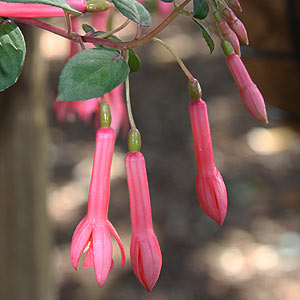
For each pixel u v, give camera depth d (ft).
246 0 1.65
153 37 1.25
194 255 4.80
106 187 1.31
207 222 5.18
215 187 1.33
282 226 5.03
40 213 2.21
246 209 5.25
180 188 5.67
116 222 5.11
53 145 6.36
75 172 6.00
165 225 5.17
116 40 1.33
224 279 4.51
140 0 1.50
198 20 1.27
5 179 2.08
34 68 2.00
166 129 6.64
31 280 2.28
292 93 1.70
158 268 1.30
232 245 4.87
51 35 7.45
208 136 1.34
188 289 4.47
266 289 4.38
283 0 1.65
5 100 1.98
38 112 2.08
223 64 7.66
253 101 1.30
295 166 5.77
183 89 7.33
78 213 5.33
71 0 1.28
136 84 7.50
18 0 1.15
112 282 4.47
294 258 4.64
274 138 6.12
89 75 1.17
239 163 5.88
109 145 1.31
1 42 1.22
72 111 1.73
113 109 1.71
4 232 2.17
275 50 1.67
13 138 2.03
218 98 7.00
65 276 4.53
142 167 1.32
